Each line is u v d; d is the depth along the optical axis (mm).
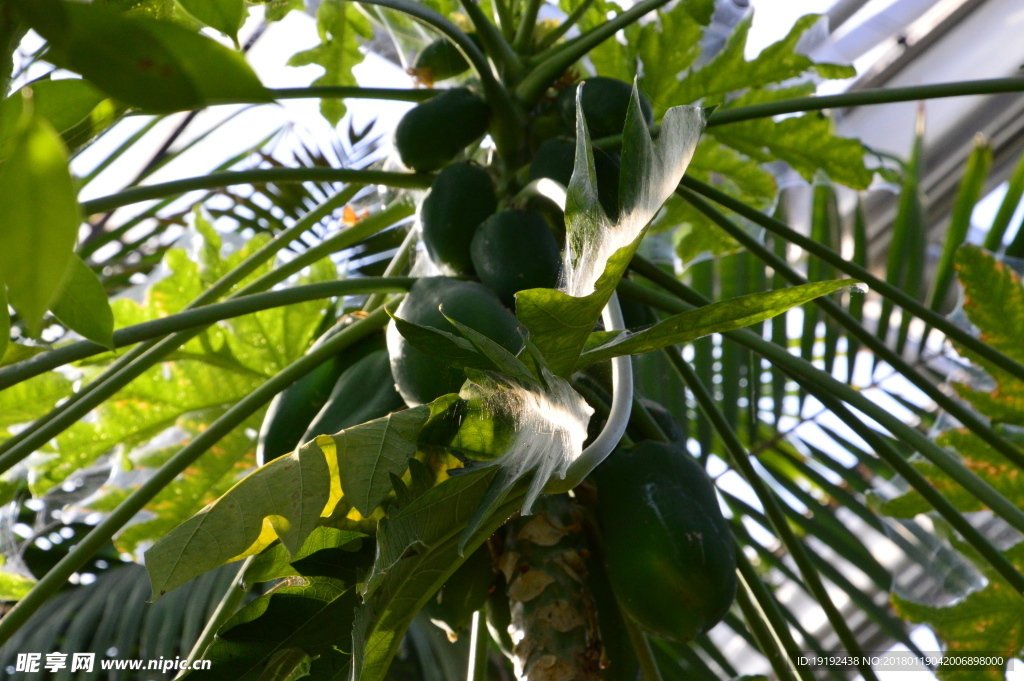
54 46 678
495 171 1718
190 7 1134
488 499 1281
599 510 1551
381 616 1337
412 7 1632
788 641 1631
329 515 1326
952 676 1985
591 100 1674
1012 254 2184
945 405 1733
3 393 1913
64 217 738
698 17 1952
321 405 1685
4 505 1935
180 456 1593
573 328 1274
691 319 1275
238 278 1808
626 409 1301
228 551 1264
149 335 1533
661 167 1203
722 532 1526
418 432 1321
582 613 1496
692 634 1486
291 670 1379
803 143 2043
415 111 1694
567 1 2053
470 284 1576
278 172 1661
